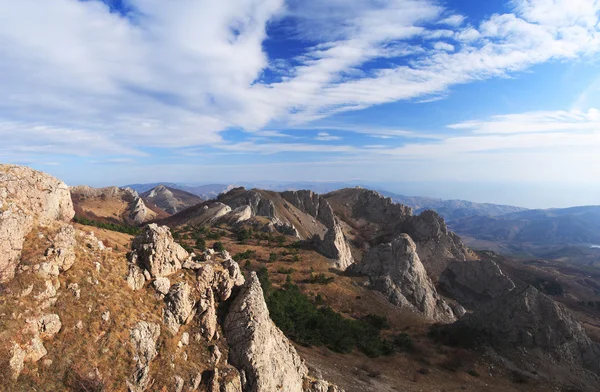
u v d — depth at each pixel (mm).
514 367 60812
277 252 124750
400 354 63438
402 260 105938
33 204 25016
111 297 23828
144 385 21828
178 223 190375
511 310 68875
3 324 18578
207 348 26500
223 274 30469
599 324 121938
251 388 25891
